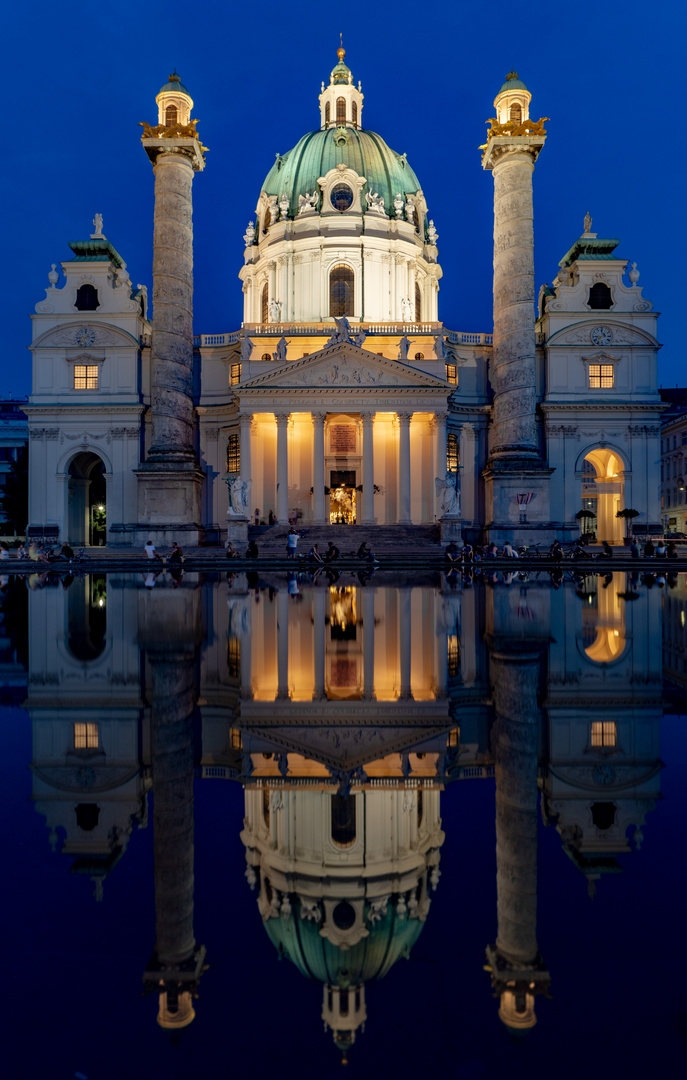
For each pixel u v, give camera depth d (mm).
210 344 62469
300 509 59469
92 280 59125
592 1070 1842
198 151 53469
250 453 56188
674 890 2873
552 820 3604
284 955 2432
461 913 2684
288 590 21016
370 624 12477
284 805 3840
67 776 4344
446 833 3434
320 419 54812
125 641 10398
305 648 9664
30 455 58562
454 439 60750
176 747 4973
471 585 23156
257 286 70062
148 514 53250
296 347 59562
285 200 67438
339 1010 2125
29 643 10195
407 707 6199
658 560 42156
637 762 4582
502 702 6387
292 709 6145
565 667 8141
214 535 60969
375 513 59562
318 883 2928
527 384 52781
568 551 51938
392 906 2742
